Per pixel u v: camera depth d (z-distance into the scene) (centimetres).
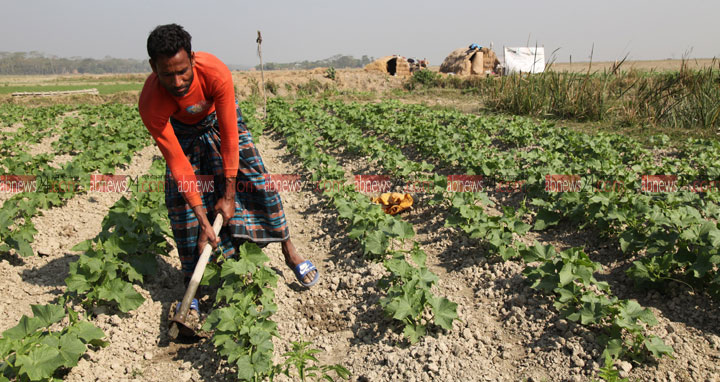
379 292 392
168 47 272
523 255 399
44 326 322
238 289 362
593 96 1209
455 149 765
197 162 354
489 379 298
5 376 283
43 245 492
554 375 294
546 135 970
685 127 1041
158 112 305
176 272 434
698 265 353
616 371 266
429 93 2308
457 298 389
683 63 1159
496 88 1520
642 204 449
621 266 414
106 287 360
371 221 487
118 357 329
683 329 323
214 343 315
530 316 346
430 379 300
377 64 3325
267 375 299
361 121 1209
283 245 395
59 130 1302
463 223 485
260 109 1825
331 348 344
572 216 491
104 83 4984
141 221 439
